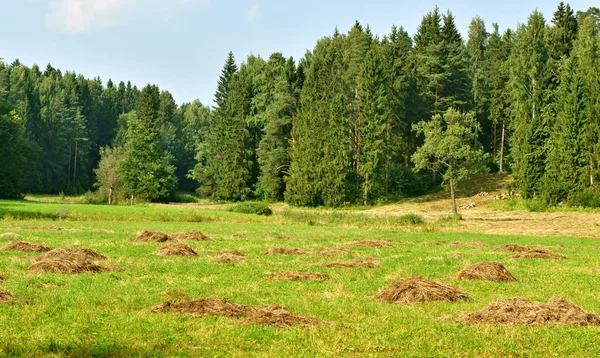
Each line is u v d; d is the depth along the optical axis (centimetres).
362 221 5400
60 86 15312
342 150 8656
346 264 2231
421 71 9850
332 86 9100
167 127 14688
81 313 1305
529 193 7181
